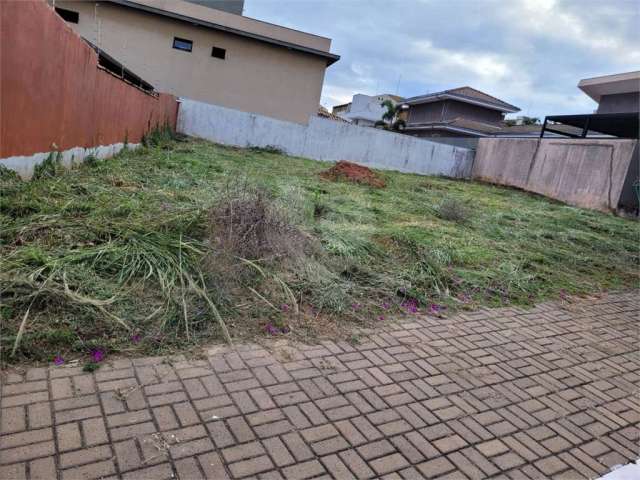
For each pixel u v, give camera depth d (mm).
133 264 3172
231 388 2279
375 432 2119
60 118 5363
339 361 2713
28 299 2562
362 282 3963
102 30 17000
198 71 18031
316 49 18531
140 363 2348
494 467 2010
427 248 5117
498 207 9898
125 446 1802
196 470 1741
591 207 12250
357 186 10070
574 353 3314
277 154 15984
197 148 12422
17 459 1658
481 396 2570
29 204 3824
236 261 3627
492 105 27781
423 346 3080
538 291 4609
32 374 2121
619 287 5277
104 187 5105
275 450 1910
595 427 2424
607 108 17703
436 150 17781
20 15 4109
